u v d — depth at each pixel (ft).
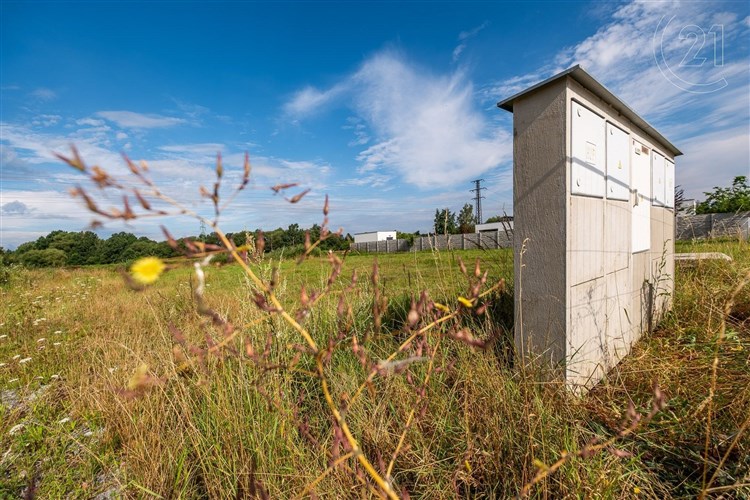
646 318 12.46
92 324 16.88
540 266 8.02
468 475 5.36
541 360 7.96
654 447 6.00
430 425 6.46
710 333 9.13
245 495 5.25
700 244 21.95
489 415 6.43
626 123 10.63
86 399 8.94
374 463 5.79
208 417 6.68
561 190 7.63
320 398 7.39
